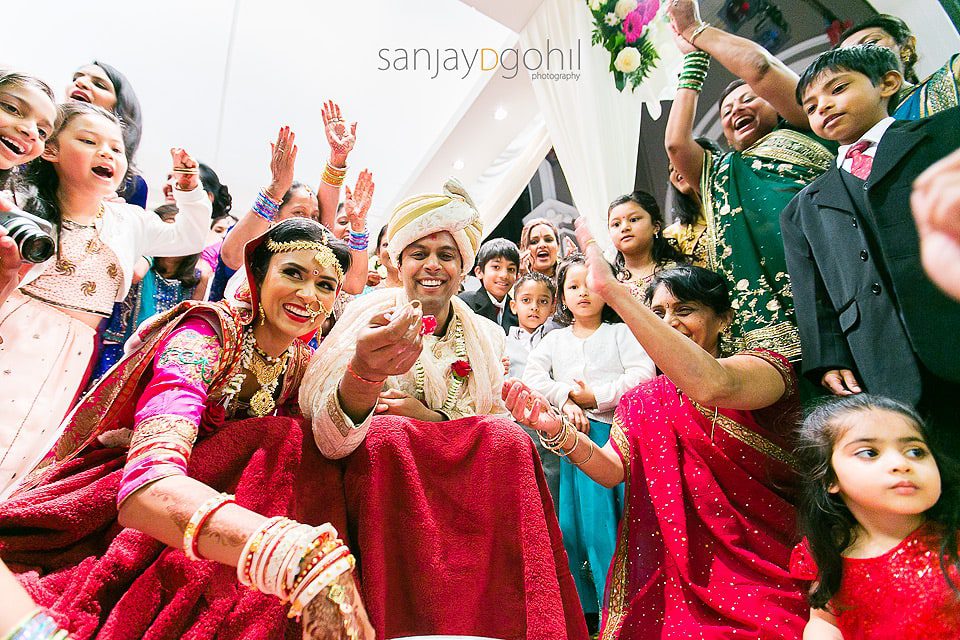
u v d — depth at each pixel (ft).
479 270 12.86
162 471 3.07
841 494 4.78
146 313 9.31
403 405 5.11
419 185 19.57
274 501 3.61
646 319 5.63
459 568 3.92
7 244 4.16
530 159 16.48
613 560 6.04
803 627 4.72
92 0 14.89
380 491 4.02
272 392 4.52
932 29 6.72
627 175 11.28
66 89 11.51
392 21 16.67
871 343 5.93
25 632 2.18
